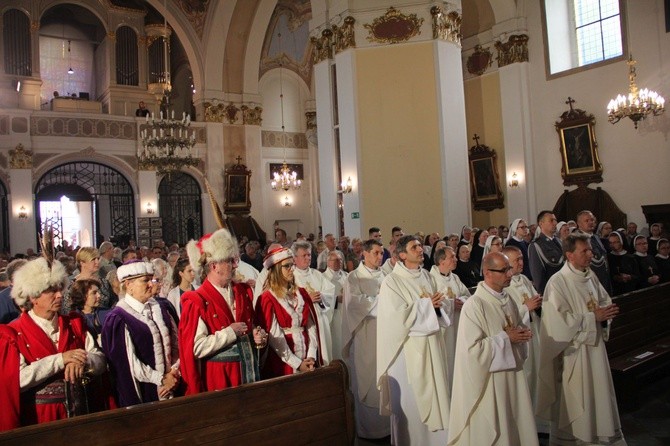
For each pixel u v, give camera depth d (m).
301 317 4.23
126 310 3.62
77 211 21.31
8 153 17.86
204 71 21.14
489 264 3.91
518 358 3.86
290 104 24.30
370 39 12.84
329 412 3.50
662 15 13.72
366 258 5.72
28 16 20.38
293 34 23.72
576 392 4.34
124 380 3.46
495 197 17.02
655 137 13.89
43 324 3.29
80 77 23.97
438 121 12.60
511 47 16.50
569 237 4.60
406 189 12.62
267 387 3.29
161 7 20.48
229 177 21.23
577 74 15.40
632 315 6.40
